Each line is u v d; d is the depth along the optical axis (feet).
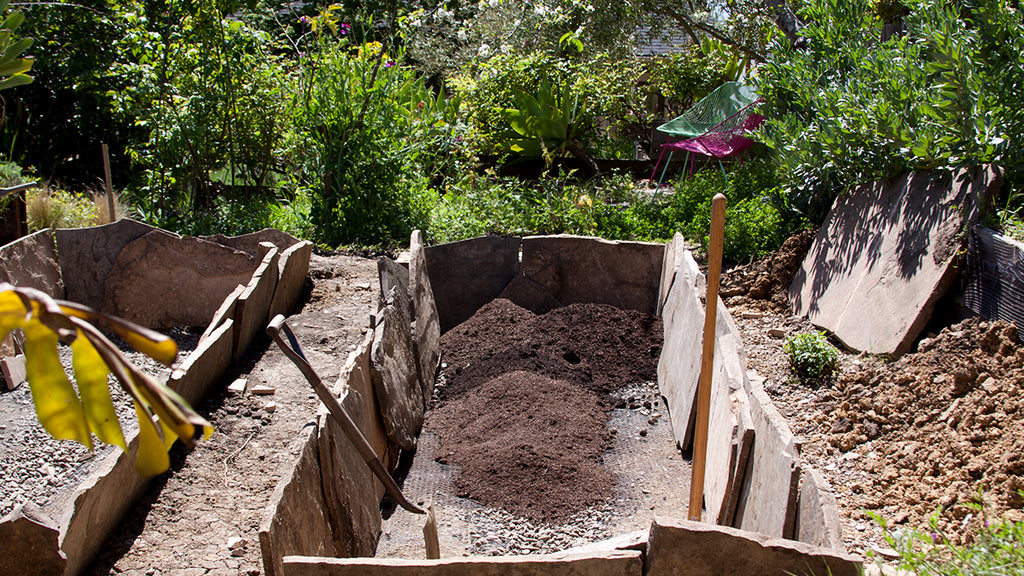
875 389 18.75
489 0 55.31
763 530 12.67
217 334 19.70
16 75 14.75
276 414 18.76
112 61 44.70
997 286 17.99
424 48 56.80
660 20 58.85
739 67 56.85
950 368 17.60
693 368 20.62
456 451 20.40
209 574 12.74
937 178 21.97
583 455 20.10
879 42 30.50
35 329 2.19
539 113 47.44
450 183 40.16
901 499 15.17
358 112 36.04
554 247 29.45
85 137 48.29
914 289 20.22
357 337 23.85
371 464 14.29
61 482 15.07
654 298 29.12
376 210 35.83
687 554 10.09
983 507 13.73
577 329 26.94
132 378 2.07
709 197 35.63
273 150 38.88
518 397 22.41
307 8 60.75
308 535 12.75
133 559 13.00
